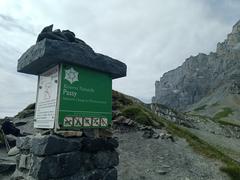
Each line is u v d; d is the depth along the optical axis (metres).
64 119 7.20
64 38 7.77
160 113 54.88
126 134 22.78
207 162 19.77
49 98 7.63
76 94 7.57
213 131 60.91
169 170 16.91
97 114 8.08
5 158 14.41
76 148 7.30
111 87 8.66
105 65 8.28
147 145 21.03
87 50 7.82
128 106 29.72
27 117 34.84
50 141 6.67
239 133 64.12
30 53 7.64
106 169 8.09
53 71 7.64
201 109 192.62
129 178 14.52
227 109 171.25
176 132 27.19
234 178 17.84
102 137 8.21
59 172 6.74
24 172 7.39
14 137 19.30
